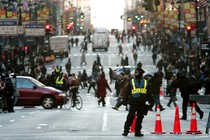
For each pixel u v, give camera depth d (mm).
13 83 71812
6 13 146750
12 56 163250
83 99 103312
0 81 70500
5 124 53406
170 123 53969
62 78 87812
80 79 135000
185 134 43156
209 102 43531
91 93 121312
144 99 40906
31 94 76000
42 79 102250
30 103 76188
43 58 194625
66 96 78750
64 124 52719
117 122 54781
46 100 76312
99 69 154500
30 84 76438
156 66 181875
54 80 103562
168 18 174875
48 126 50875
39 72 138125
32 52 188000
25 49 163625
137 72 41125
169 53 191000
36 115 64438
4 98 69938
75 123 53750
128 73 82188
